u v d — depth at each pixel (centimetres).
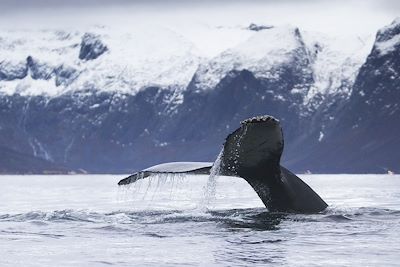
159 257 4906
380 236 5709
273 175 6250
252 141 5825
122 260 4831
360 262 4712
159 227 6238
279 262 4697
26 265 4697
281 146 5859
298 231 5919
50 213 7419
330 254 4966
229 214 6931
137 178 6162
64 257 4950
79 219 6950
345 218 6619
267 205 6681
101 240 5634
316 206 6856
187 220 6612
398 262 4719
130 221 6688
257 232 5869
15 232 6119
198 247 5253
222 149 5931
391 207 10231
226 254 4975
